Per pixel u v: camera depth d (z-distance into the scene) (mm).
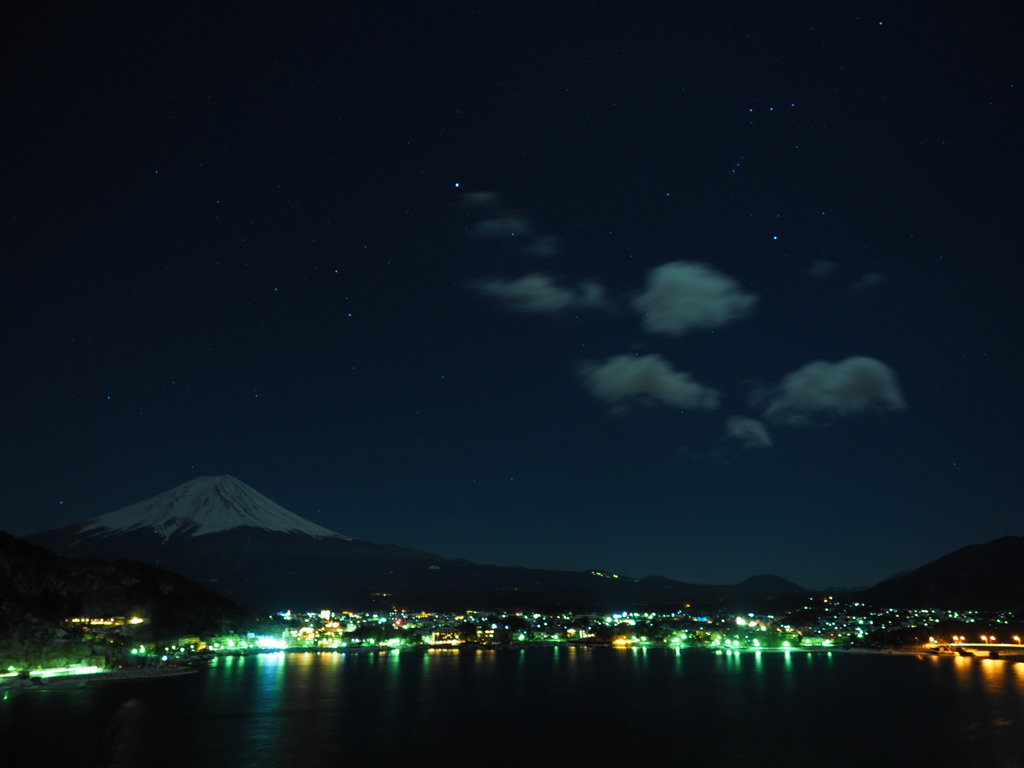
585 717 134250
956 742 109125
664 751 104500
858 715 135375
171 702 151000
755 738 113500
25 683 179000
